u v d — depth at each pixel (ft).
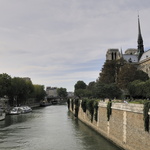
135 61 523.70
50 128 186.39
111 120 130.00
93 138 142.10
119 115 117.29
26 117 280.10
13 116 294.87
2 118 247.09
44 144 128.36
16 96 406.82
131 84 285.84
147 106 86.74
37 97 616.80
